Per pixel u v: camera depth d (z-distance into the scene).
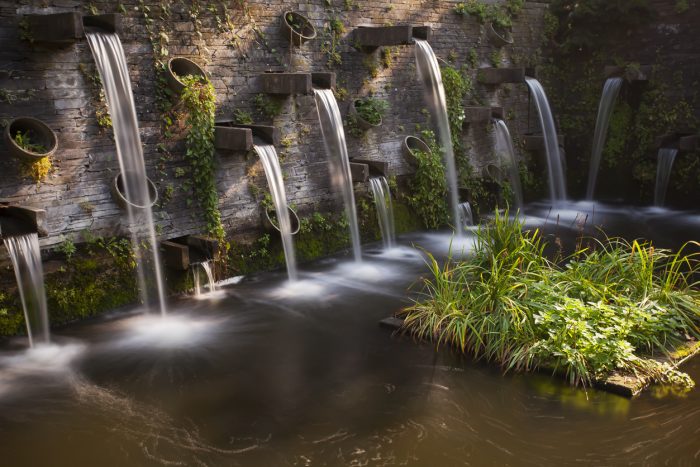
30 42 7.10
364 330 7.43
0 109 6.95
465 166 12.95
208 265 8.80
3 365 6.54
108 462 4.91
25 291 6.93
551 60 15.07
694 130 13.62
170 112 8.49
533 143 14.29
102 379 6.27
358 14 11.05
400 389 5.98
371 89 11.37
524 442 5.09
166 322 7.72
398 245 11.27
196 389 6.06
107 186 7.89
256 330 7.48
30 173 7.14
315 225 10.44
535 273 7.04
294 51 10.10
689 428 5.22
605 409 5.54
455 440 5.13
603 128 14.38
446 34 12.74
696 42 13.41
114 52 7.63
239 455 4.97
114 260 7.96
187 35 8.70
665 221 12.69
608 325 6.39
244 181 9.41
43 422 5.48
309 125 10.30
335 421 5.45
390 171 11.74
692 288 8.32
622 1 13.91
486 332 6.60
